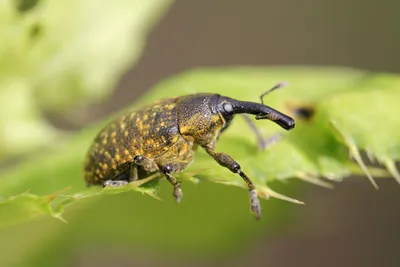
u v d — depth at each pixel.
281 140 0.09
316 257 0.17
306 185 0.11
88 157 0.09
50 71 0.10
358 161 0.09
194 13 0.20
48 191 0.09
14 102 0.10
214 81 0.10
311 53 0.20
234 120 0.09
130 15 0.10
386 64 0.20
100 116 0.15
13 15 0.09
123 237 0.11
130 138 0.09
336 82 0.10
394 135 0.09
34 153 0.10
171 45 0.19
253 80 0.10
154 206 0.10
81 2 0.10
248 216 0.11
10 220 0.08
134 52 0.10
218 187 0.10
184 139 0.09
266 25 0.20
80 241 0.10
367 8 0.20
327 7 0.20
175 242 0.11
